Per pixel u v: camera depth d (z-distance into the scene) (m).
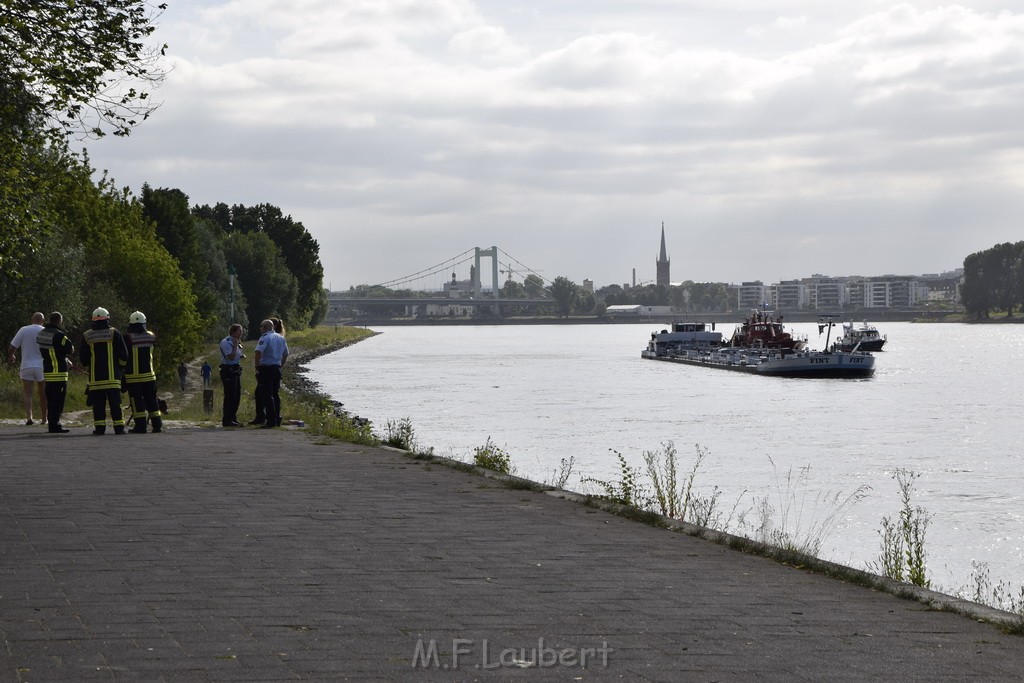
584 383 98.19
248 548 11.02
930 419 64.75
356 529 12.30
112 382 24.02
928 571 21.61
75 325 56.62
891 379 107.75
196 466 17.95
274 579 9.62
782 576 10.41
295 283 158.25
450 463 18.81
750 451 47.34
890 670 7.34
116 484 15.52
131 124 22.62
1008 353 163.00
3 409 31.97
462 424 58.44
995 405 75.69
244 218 175.62
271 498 14.52
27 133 23.11
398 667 7.10
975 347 185.38
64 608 8.43
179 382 64.69
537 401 76.19
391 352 170.62
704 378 108.00
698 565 10.80
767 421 62.38
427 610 8.63
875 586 10.00
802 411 70.00
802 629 8.39
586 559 10.93
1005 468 41.81
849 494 34.03
